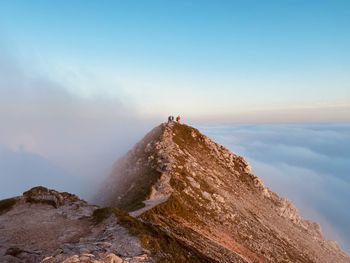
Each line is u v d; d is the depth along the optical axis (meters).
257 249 64.25
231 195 89.25
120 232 35.91
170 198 62.09
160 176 77.25
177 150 97.25
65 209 45.38
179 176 79.00
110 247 31.20
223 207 75.88
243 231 69.56
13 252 32.78
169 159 86.88
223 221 69.06
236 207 82.50
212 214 69.56
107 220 40.31
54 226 39.81
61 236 37.00
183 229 53.06
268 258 62.78
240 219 75.44
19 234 37.50
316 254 90.38
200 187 79.31
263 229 79.69
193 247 45.44
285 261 66.75
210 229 60.12
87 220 41.72
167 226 51.72
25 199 47.38
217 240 55.91
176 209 59.81
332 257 102.50
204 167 98.38
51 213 44.00
